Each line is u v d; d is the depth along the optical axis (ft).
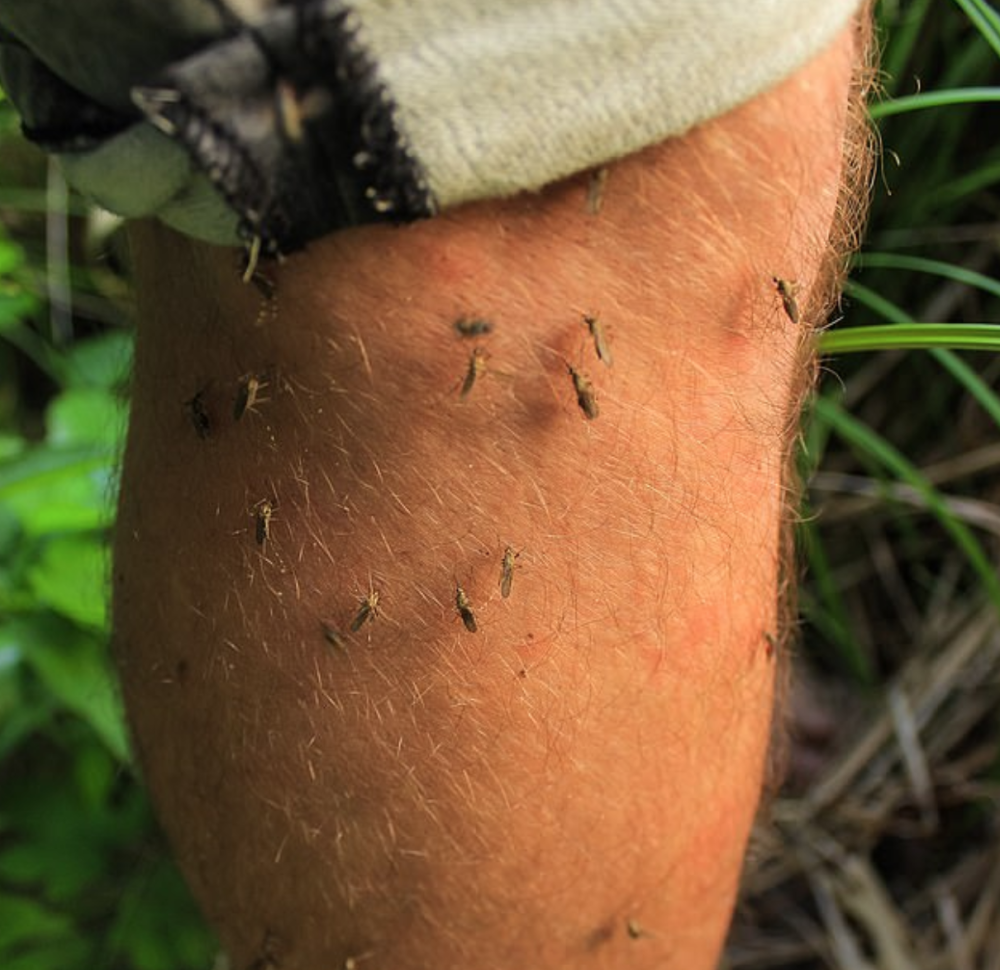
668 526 0.80
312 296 0.72
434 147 0.65
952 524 1.36
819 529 1.83
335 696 0.83
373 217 0.67
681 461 0.79
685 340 0.76
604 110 0.66
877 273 1.67
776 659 1.01
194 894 1.03
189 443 0.82
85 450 1.33
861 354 1.76
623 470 0.78
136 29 0.64
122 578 0.93
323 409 0.76
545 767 0.85
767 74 0.69
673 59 0.66
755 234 0.75
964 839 1.68
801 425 0.99
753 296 0.77
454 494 0.77
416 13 0.63
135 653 0.93
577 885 0.90
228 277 0.74
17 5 0.66
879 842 1.71
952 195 1.60
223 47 0.62
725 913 1.03
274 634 0.83
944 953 1.55
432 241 0.70
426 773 0.85
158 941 1.42
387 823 0.87
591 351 0.74
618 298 0.74
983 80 1.56
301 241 0.68
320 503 0.79
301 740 0.85
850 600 1.85
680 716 0.87
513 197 0.70
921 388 1.78
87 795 1.51
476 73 0.64
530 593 0.79
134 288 0.86
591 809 0.87
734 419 0.80
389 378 0.74
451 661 0.81
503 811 0.86
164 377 0.83
